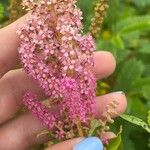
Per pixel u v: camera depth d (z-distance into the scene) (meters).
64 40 0.09
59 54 0.09
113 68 0.11
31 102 0.10
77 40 0.09
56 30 0.09
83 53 0.09
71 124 0.10
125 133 0.13
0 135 0.12
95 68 0.11
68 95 0.09
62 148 0.10
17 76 0.11
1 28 0.12
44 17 0.09
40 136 0.12
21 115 0.12
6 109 0.12
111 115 0.10
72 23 0.10
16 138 0.12
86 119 0.10
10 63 0.11
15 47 0.11
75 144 0.10
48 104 0.10
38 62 0.09
